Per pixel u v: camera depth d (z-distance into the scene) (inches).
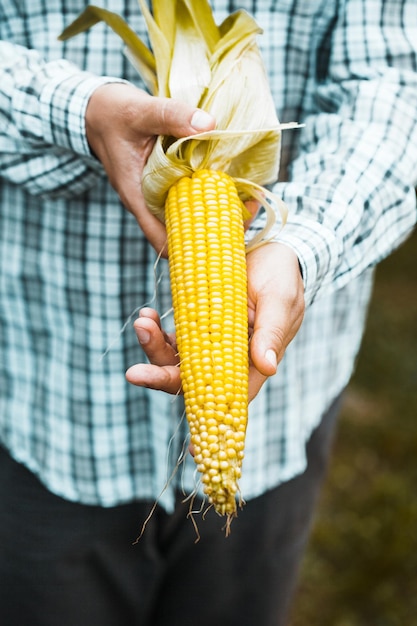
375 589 58.9
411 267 107.8
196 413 28.8
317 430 44.4
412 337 90.0
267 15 37.3
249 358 30.5
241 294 30.0
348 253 35.0
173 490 40.7
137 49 34.3
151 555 42.9
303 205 33.9
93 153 34.6
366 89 35.9
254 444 40.9
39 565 41.7
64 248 38.7
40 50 37.5
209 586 43.6
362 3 36.7
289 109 38.9
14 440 42.0
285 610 45.9
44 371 40.8
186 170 31.4
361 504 66.4
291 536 44.4
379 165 34.9
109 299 38.8
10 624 43.0
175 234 30.9
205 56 33.1
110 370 39.6
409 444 73.2
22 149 36.2
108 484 40.8
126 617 43.9
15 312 40.7
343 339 43.9
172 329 39.1
